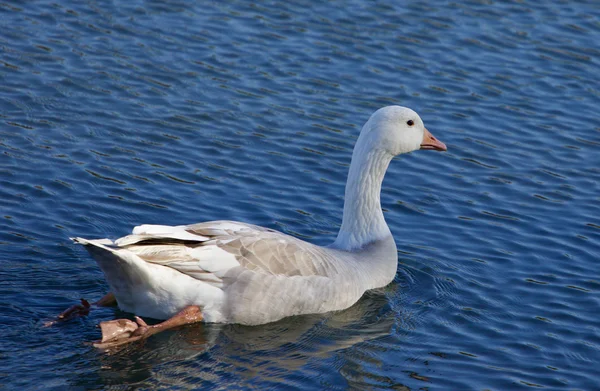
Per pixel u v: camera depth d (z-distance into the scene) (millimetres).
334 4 24016
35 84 19641
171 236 12250
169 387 11234
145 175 17078
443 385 11719
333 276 13289
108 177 16875
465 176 18016
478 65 21812
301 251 13133
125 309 12812
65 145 17766
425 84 20969
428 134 14883
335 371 11867
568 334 13141
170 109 19344
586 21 23828
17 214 15422
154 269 12156
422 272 14828
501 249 15625
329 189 17188
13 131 18000
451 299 14070
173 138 18422
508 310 13773
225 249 12609
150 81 20250
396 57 21906
